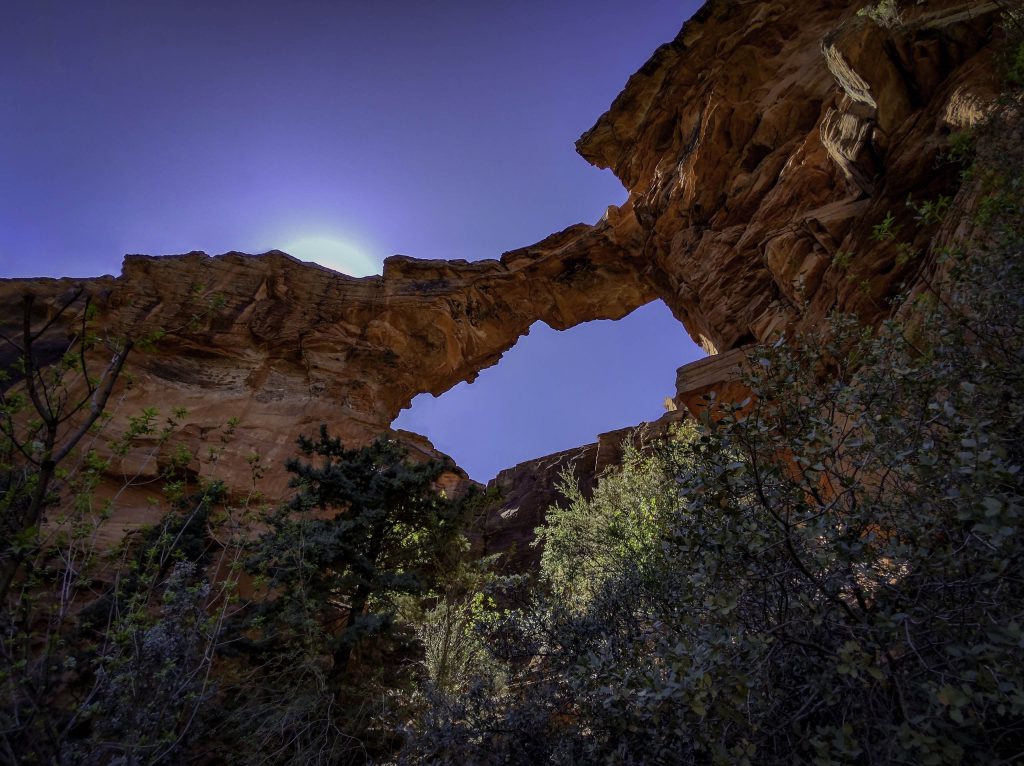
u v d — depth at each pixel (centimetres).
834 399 311
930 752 183
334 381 2491
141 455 1512
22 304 291
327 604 760
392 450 1003
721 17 2311
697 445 280
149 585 412
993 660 180
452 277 3212
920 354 347
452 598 870
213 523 640
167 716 366
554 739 396
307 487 893
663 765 280
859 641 226
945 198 508
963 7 1045
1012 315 333
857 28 1178
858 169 1266
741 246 1747
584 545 803
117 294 2294
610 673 301
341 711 653
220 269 2692
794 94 1838
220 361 2342
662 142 2575
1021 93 567
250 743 535
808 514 257
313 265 3002
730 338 1689
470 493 939
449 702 494
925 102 1121
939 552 216
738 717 220
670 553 326
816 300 1242
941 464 238
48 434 290
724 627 247
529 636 496
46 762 287
